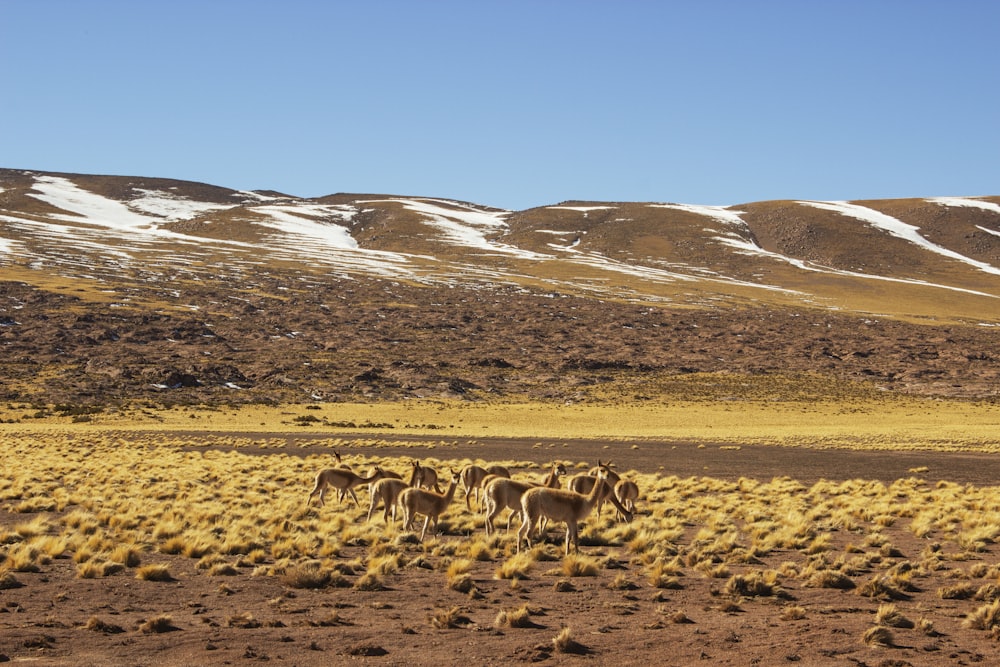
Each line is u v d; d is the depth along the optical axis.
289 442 56.06
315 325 134.75
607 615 12.06
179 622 11.28
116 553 15.25
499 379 110.06
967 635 11.08
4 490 25.44
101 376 92.88
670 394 104.56
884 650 10.24
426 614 11.95
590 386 108.12
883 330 154.25
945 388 111.81
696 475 38.81
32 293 132.00
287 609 12.13
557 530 20.80
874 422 87.69
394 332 135.25
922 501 27.58
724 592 13.64
